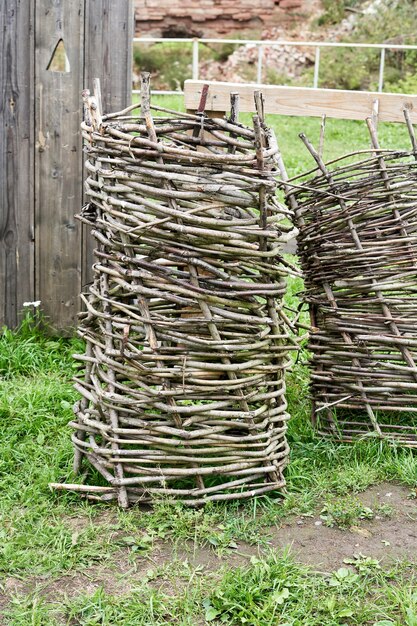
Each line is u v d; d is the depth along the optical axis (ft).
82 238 17.35
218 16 62.39
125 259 10.90
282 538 10.89
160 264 10.89
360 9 61.16
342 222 13.07
